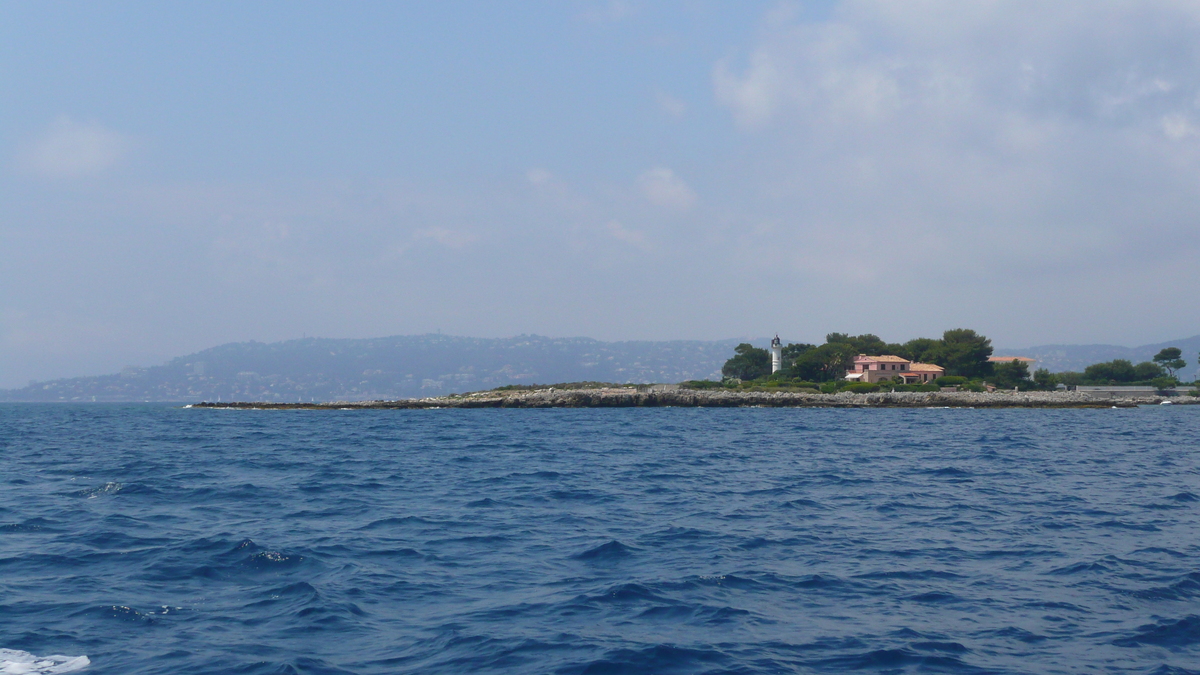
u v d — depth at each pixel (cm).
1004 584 1477
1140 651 1111
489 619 1255
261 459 4091
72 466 3719
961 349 16412
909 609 1321
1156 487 2875
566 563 1650
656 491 2781
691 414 10506
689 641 1151
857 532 1992
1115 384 18325
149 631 1188
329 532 1975
